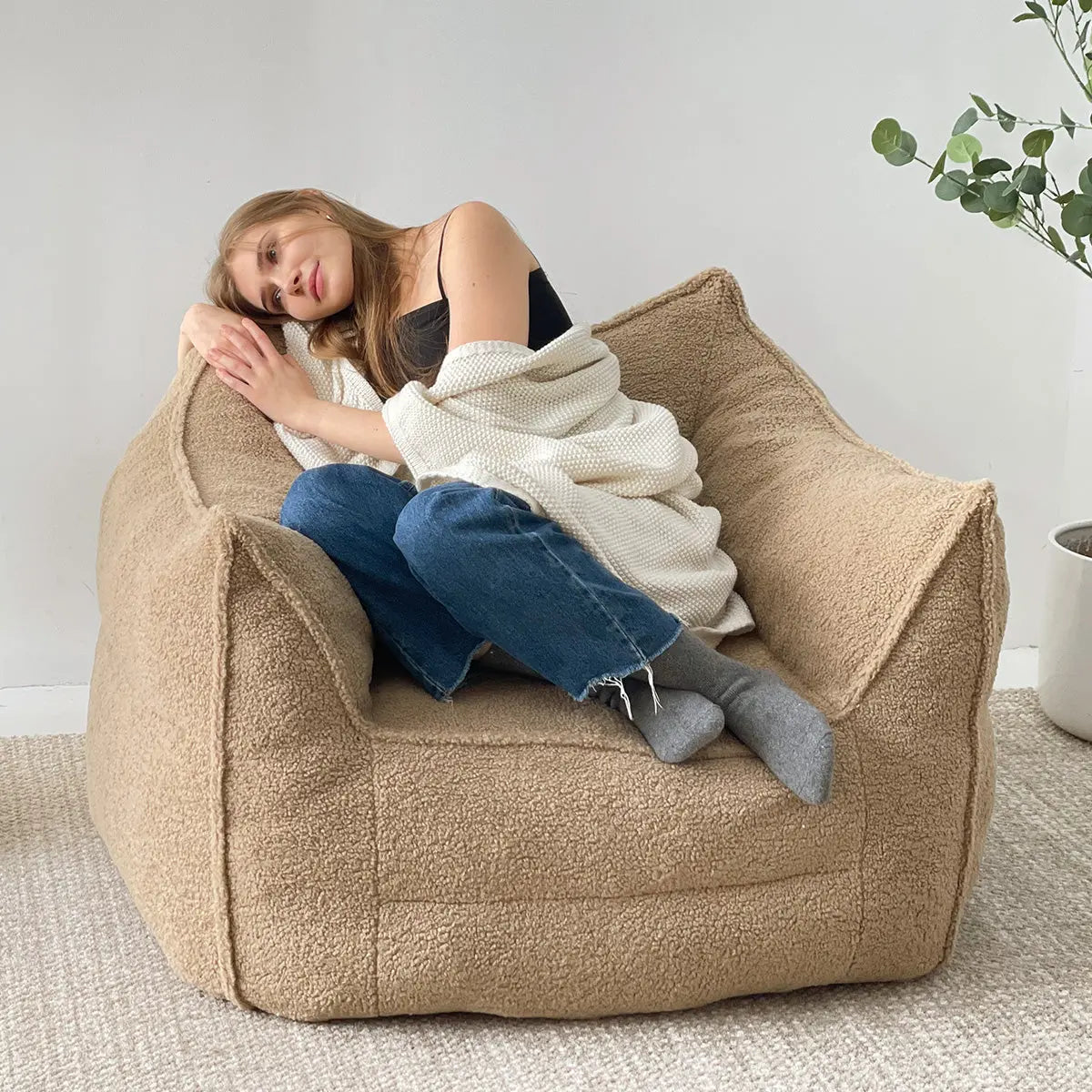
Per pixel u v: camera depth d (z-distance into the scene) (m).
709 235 2.19
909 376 2.31
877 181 2.21
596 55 2.09
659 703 1.28
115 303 2.05
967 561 1.30
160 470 1.60
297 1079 1.19
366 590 1.37
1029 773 1.87
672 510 1.58
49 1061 1.21
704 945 1.25
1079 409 2.36
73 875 1.57
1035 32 2.20
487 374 1.55
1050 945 1.42
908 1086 1.18
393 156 2.07
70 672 2.20
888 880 1.29
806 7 2.12
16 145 1.96
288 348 1.79
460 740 1.25
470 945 1.22
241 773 1.21
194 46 1.98
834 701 1.31
